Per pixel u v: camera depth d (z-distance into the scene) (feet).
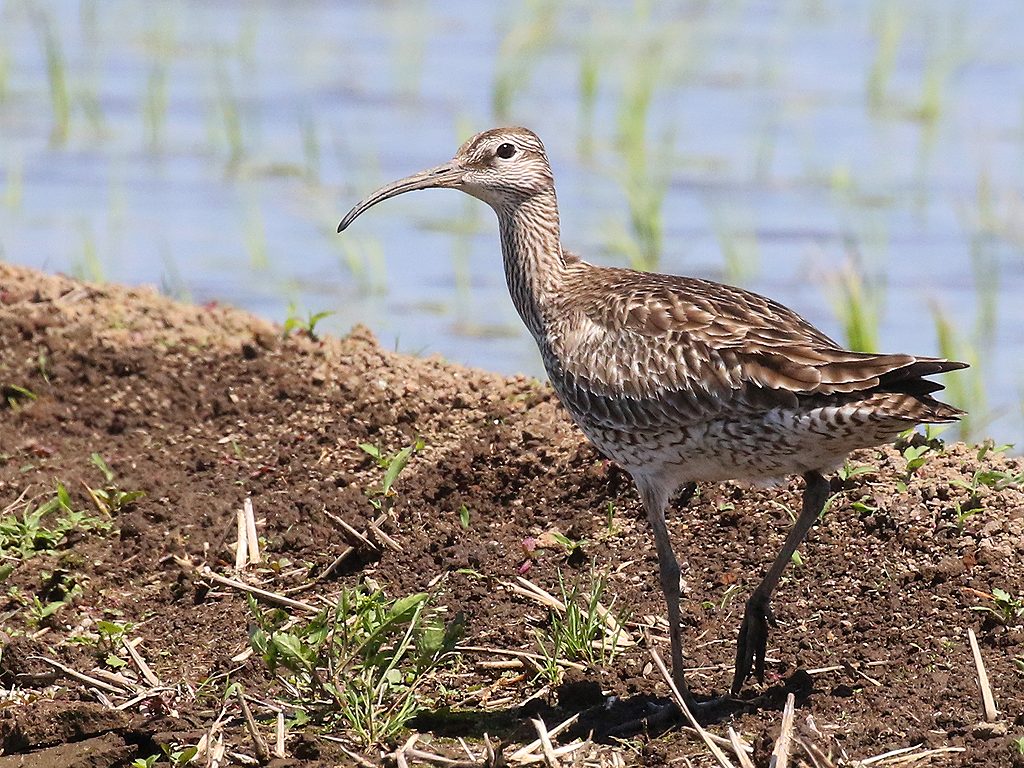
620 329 34.83
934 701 32.73
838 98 97.91
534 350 63.26
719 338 33.30
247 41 106.01
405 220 80.59
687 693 33.37
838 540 38.11
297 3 125.18
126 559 39.91
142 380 47.24
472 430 43.86
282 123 93.09
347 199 81.82
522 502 40.98
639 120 85.10
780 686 33.96
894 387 31.60
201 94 98.99
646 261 72.13
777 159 87.51
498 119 92.99
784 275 71.92
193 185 83.46
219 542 40.06
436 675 35.55
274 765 32.04
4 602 38.37
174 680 35.47
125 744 33.32
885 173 85.15
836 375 31.48
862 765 30.60
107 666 35.96
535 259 39.24
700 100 98.02
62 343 48.52
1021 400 59.72
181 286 67.72
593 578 37.55
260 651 34.40
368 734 32.76
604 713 33.55
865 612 36.04
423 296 69.46
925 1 120.47
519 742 32.76
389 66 105.19
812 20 117.91
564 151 87.66
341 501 41.22
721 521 39.55
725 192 82.38
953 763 30.66
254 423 45.29
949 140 90.38
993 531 37.40
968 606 35.55
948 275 72.38
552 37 111.24
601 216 77.77
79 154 87.71
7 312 49.80
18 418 46.03
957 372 58.18
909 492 38.93
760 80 101.81
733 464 33.73
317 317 49.49
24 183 82.89
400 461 40.70
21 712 33.88
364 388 45.78
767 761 30.68
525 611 37.29
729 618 36.76
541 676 35.22
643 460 34.81
